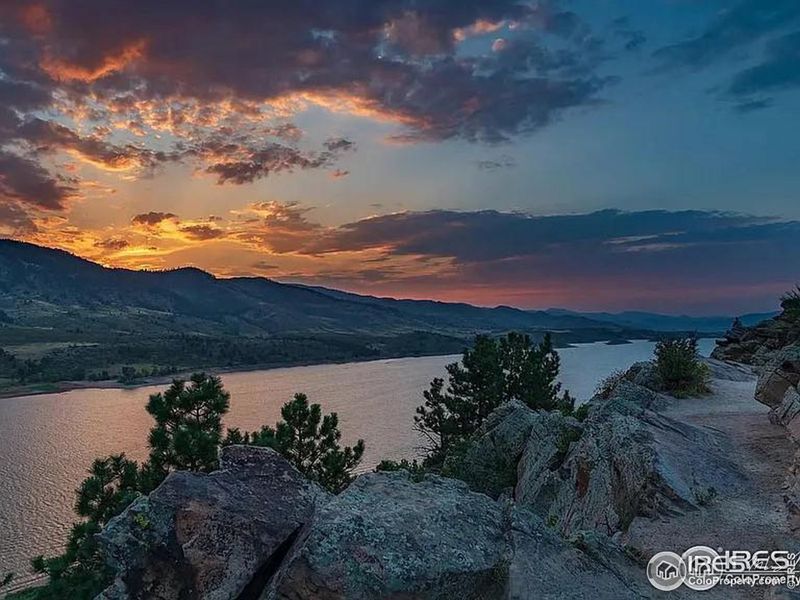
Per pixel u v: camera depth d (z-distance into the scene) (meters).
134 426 110.88
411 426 86.69
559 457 18.72
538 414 23.58
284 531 7.44
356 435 81.25
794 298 35.00
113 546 7.07
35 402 150.12
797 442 13.38
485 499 8.59
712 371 26.27
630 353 189.00
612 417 16.22
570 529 14.23
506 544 7.67
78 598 16.80
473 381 36.38
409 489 8.32
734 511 11.45
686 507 11.64
